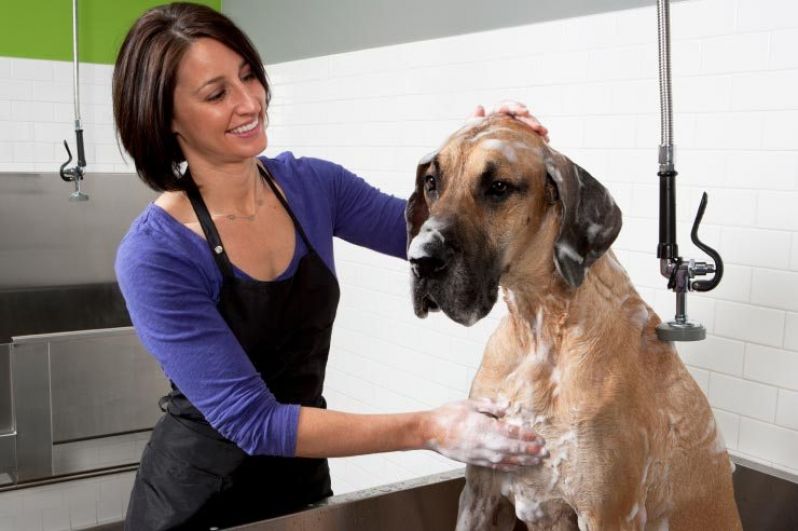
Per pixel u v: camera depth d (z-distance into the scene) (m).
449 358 2.93
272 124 3.88
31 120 3.93
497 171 1.25
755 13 1.97
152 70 1.51
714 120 2.07
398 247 1.94
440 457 3.00
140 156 1.61
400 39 3.04
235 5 4.14
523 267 1.32
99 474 3.27
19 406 3.18
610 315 1.34
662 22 1.41
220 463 1.73
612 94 2.29
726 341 2.09
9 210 3.56
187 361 1.51
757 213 2.00
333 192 1.88
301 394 1.81
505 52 2.61
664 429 1.36
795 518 1.74
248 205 1.68
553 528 1.42
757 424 2.04
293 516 1.61
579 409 1.30
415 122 3.00
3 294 3.53
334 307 1.83
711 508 1.45
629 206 2.27
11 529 2.98
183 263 1.56
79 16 3.97
